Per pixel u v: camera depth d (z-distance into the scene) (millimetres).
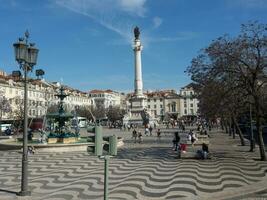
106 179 12156
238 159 28922
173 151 36938
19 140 47688
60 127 43469
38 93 133375
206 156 28953
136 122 123875
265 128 69000
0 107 88250
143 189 17453
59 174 22312
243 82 27562
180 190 17156
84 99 190250
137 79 125125
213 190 17078
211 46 28172
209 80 28578
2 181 19969
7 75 140250
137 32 123625
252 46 26656
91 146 12148
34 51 16781
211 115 31016
